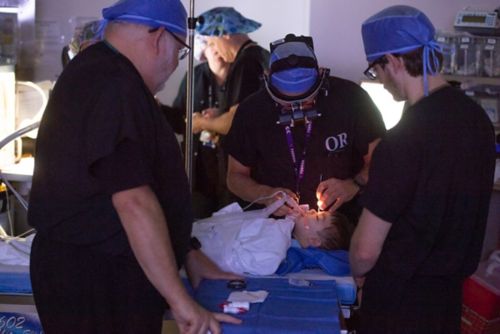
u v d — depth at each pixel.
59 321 1.64
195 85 3.89
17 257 2.06
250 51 3.58
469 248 1.74
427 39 1.66
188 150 2.44
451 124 1.61
